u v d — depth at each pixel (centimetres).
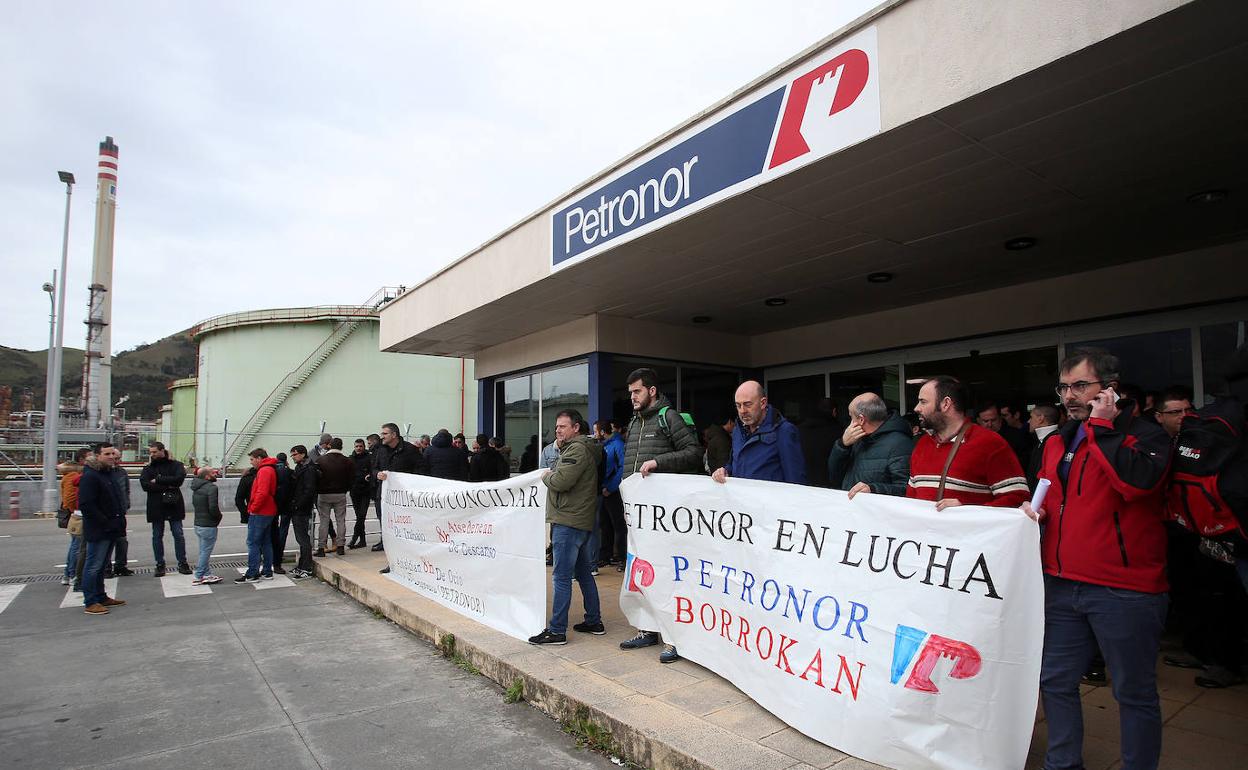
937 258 652
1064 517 270
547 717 410
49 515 1784
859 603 322
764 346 1031
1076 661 269
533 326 1023
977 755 275
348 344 2791
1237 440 269
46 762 357
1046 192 498
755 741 327
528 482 533
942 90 383
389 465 1009
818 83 450
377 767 348
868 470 377
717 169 525
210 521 848
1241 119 392
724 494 414
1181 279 618
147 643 580
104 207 4944
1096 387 263
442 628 551
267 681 483
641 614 488
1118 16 314
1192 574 421
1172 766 293
